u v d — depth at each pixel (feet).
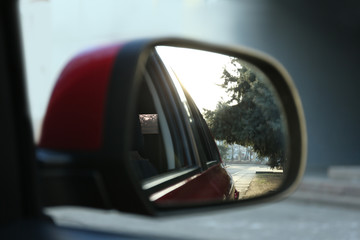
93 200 2.26
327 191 26.63
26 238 1.84
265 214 21.84
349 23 62.08
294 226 19.54
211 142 6.95
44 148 2.36
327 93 63.26
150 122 5.19
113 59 2.41
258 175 4.69
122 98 2.30
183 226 18.47
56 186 2.25
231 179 6.63
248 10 62.39
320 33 63.77
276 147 4.58
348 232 18.63
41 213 2.06
